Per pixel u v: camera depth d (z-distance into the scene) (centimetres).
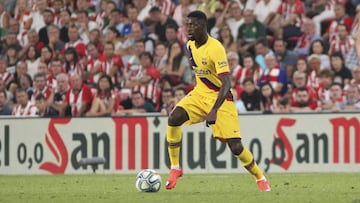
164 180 4488
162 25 6481
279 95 5819
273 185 3897
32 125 5388
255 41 6262
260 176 3300
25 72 6669
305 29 6256
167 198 2975
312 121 5081
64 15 6819
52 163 5353
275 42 6116
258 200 2841
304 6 6391
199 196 3062
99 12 6794
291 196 3016
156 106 6003
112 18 6631
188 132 5175
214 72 3216
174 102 5659
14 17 7100
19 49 6875
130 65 6319
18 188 3881
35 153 5384
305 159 5094
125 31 6531
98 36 6562
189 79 6103
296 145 5100
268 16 6384
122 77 6356
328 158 5069
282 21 6362
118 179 4556
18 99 6231
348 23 6197
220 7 6488
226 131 3200
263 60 6028
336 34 6103
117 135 5259
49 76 6378
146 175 3388
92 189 3712
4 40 7056
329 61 5931
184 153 5178
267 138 5138
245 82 5662
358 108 5678
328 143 5069
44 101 6203
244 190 3500
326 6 6331
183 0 6581
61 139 5338
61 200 2962
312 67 5841
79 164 5294
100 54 6506
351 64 5944
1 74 6738
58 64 6444
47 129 5362
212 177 4675
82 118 5303
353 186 3791
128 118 5238
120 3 6756
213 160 5150
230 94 3209
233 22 6412
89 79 6425
